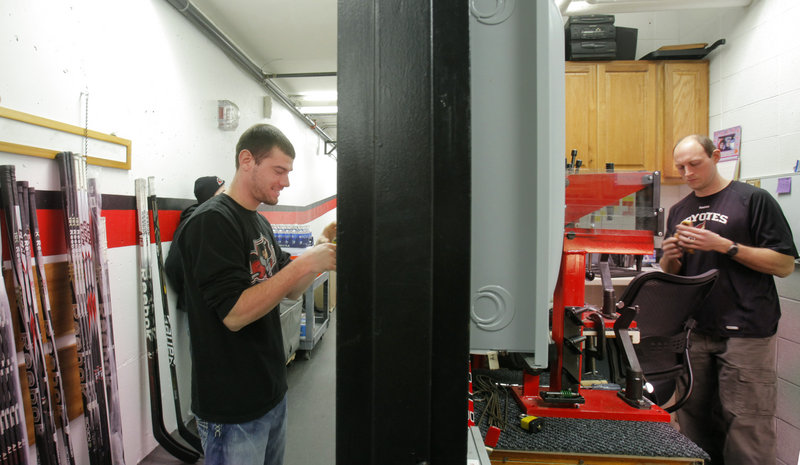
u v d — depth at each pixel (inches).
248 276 40.6
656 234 52.2
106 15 61.4
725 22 90.3
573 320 44.1
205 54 93.0
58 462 47.9
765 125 79.5
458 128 15.4
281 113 145.3
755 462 62.0
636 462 37.0
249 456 41.7
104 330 56.7
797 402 69.9
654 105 94.7
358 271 15.8
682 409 69.9
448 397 15.5
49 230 51.0
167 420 76.5
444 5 15.4
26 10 48.0
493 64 17.5
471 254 17.0
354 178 15.8
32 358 45.6
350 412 15.9
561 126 19.4
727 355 63.6
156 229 72.8
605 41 93.5
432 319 15.4
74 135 55.1
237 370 41.1
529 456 38.0
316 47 111.3
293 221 158.6
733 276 62.7
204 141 92.9
